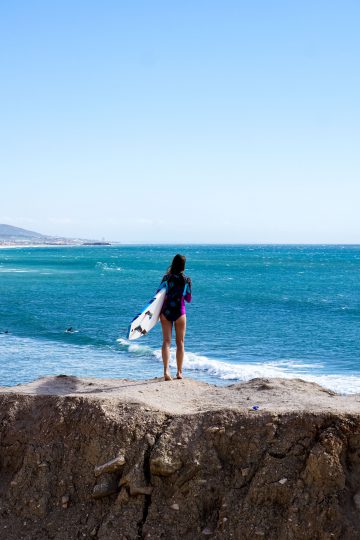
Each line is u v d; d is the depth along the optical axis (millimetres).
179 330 8148
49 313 30281
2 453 6195
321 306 34125
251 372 16266
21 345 21188
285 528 5035
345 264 110500
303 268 93125
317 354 19125
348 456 5371
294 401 6398
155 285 50781
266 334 23422
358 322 26922
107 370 16875
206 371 16516
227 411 5957
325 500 5113
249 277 67250
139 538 5289
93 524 5477
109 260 130000
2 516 5680
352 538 4902
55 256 163500
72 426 6133
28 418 6406
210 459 5609
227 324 26266
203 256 169500
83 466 5848
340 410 5707
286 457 5438
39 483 5824
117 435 5902
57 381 7973
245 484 5422
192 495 5445
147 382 8031
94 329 24844
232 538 5125
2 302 35688
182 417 5992
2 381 15547
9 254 185750
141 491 5523
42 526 5551
